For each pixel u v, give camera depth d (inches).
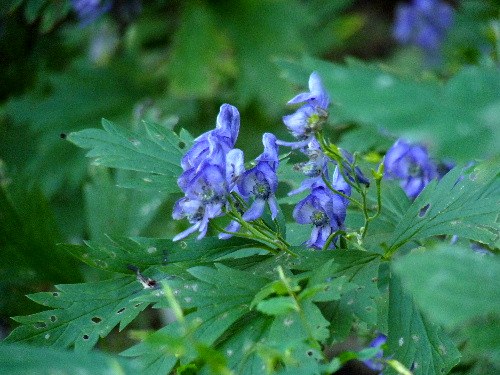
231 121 19.9
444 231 19.8
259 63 37.2
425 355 19.0
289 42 37.1
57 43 32.2
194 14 37.1
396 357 19.1
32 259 25.3
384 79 14.5
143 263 19.9
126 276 20.0
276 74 37.0
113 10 32.4
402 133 14.2
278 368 19.0
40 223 25.4
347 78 14.5
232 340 18.7
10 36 30.1
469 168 20.2
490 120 14.0
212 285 19.0
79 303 20.0
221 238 20.0
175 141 21.0
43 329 19.9
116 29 35.9
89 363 15.5
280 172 22.5
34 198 25.5
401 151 22.7
